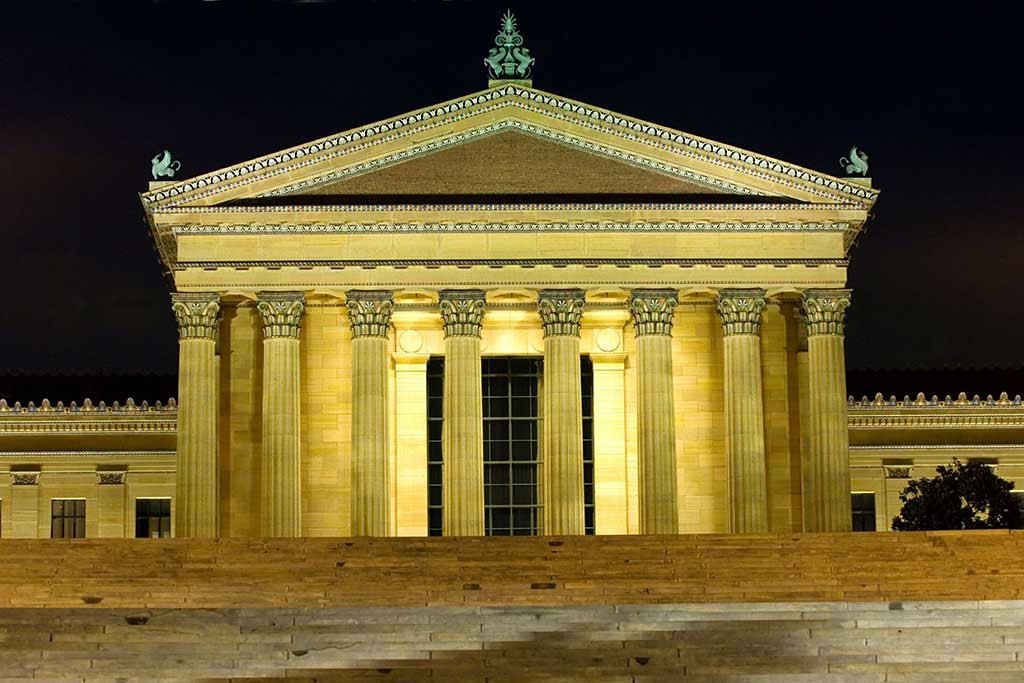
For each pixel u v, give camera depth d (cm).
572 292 9650
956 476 9931
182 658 5806
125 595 6719
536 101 9781
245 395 9938
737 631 5959
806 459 9969
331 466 9988
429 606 6175
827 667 5766
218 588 6744
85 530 11431
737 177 9788
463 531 9488
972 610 6128
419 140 9775
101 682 5709
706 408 10094
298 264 9644
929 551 7419
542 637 5938
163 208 9638
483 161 9794
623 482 10175
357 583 6919
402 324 10212
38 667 5769
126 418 11475
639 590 6738
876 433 11419
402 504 10125
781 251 9731
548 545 7606
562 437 9550
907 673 5725
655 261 9669
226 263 9638
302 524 9862
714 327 10144
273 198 9719
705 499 10031
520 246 9681
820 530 9594
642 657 5788
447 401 9625
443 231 9669
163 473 11469
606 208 9662
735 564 7212
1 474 11444
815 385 9706
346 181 9756
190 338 9606
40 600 6600
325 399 10038
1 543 7488
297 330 9681
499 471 10169
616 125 9775
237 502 9856
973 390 12138
